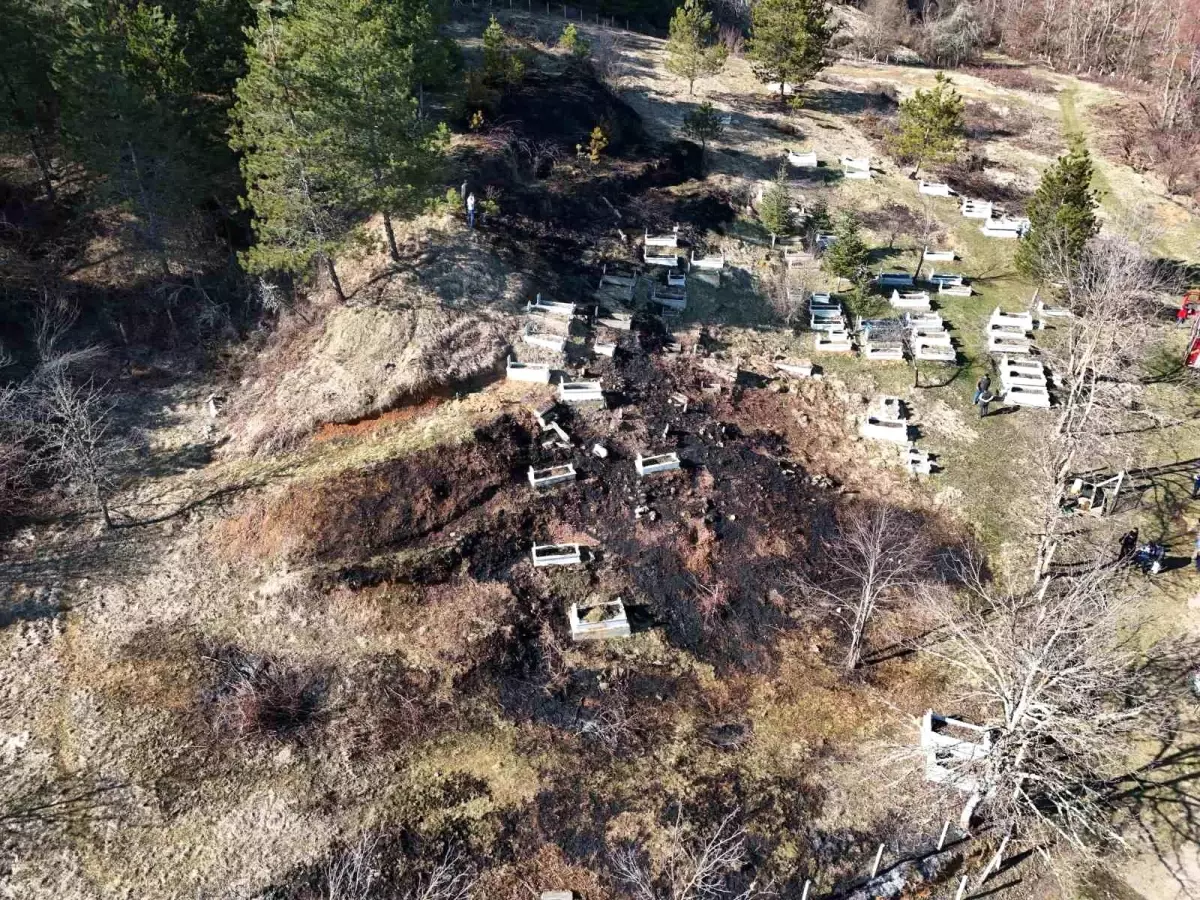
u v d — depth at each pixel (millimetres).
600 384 30766
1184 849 20594
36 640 23000
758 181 43781
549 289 34469
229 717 21250
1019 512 29312
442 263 33312
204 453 28844
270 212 29797
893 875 19781
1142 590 26391
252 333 33000
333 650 23188
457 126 40406
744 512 27656
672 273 36875
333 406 28969
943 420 32469
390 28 34969
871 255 40125
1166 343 36312
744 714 23062
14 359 30625
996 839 20594
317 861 18703
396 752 21047
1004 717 19734
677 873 19234
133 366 31781
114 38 30500
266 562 25094
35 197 35531
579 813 20172
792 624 25406
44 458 27969
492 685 22797
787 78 50781
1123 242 36375
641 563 26031
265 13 31234
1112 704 22750
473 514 26406
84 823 19109
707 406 31406
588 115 43969
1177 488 30156
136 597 24234
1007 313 37344
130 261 34000
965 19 69250
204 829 19156
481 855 19266
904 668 24609
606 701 22812
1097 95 60594
